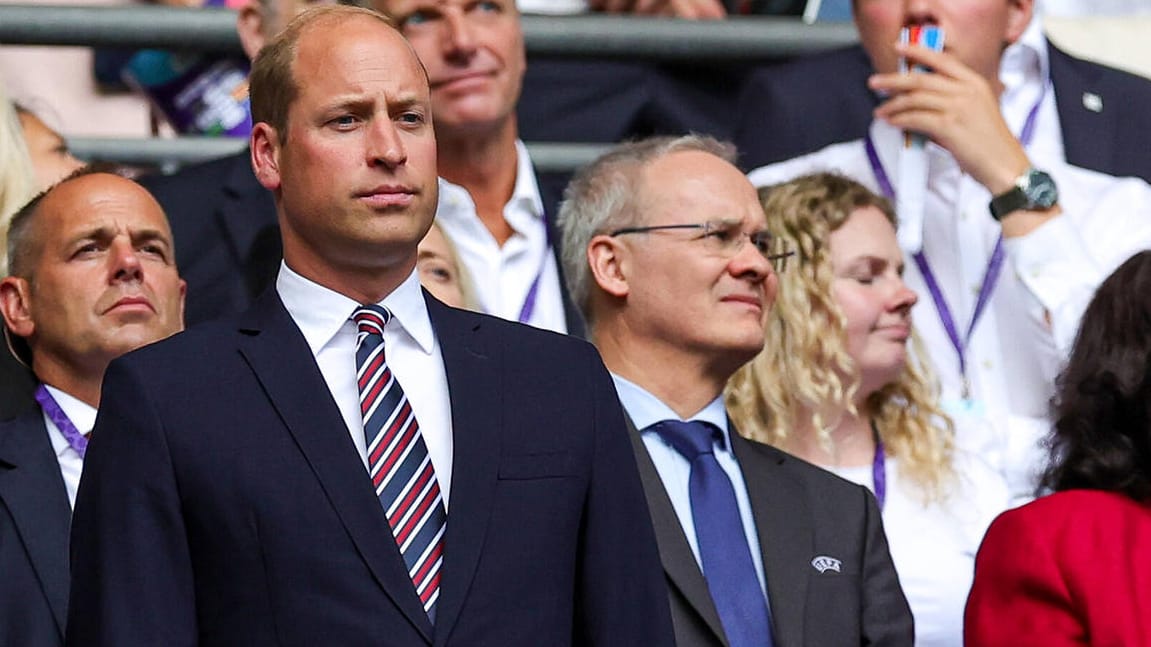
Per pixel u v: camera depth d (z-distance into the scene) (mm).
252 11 20984
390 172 11633
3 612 14258
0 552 14484
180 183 19656
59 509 14805
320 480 11266
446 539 11281
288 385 11531
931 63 20000
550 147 22500
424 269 17750
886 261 18094
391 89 11727
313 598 11047
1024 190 19734
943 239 20453
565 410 11883
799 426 17906
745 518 15109
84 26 21469
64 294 15766
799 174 20438
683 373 15633
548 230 20062
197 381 11469
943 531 17766
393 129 11664
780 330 17859
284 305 11914
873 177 20906
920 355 18500
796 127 21750
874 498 15562
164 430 11281
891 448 18078
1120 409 14586
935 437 18156
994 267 20234
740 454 15438
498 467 11547
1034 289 19625
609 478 11906
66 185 16234
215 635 11094
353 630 10992
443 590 11156
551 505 11562
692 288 15594
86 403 15758
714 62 22875
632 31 22484
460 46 19438
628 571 11859
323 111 11664
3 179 18516
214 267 19172
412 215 11688
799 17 24719
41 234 16016
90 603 11188
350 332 11852
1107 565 13992
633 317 15758
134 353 11625
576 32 22391
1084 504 14336
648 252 15750
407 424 11586
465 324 12141
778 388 17766
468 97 19500
